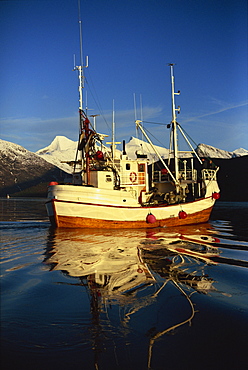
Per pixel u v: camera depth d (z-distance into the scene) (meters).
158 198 29.00
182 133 28.52
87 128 24.61
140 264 10.94
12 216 35.16
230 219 32.50
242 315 6.44
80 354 4.83
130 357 4.77
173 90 28.09
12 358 4.64
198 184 29.69
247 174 133.38
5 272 9.62
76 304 6.85
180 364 4.62
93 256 12.26
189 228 24.03
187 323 6.00
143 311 6.52
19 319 5.99
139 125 26.56
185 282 8.78
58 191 22.33
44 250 13.56
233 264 11.26
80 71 25.16
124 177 26.02
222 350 5.02
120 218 23.09
